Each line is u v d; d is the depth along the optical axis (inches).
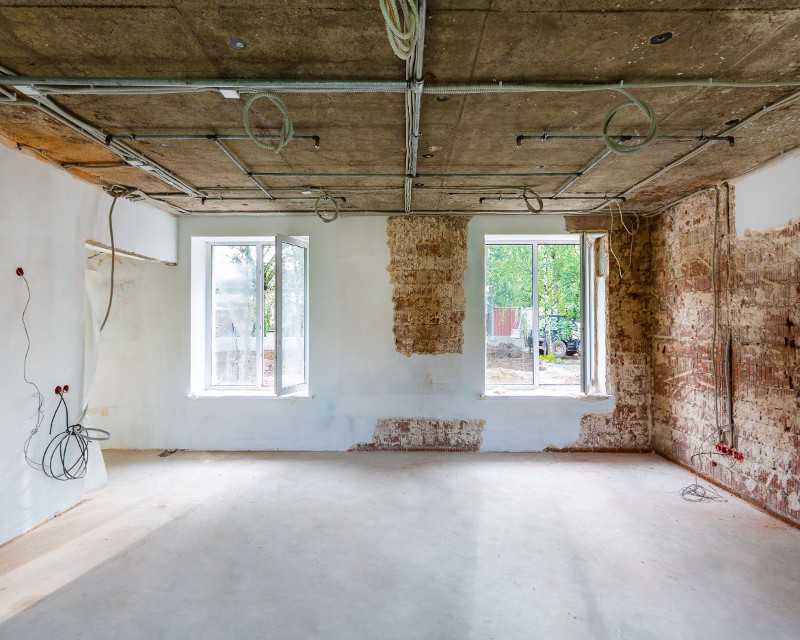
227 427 185.0
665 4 63.1
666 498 135.9
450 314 184.9
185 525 118.4
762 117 97.6
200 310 191.8
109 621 80.7
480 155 120.8
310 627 79.2
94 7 63.4
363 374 185.5
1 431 107.2
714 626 79.4
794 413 116.3
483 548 106.3
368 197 160.9
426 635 77.4
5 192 107.8
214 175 136.9
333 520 121.2
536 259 195.2
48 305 121.3
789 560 100.6
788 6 63.2
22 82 81.3
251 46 73.0
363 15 65.4
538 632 78.1
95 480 142.3
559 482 149.3
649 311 184.5
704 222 151.3
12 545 107.8
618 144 111.9
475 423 184.2
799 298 114.3
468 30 68.6
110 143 110.4
